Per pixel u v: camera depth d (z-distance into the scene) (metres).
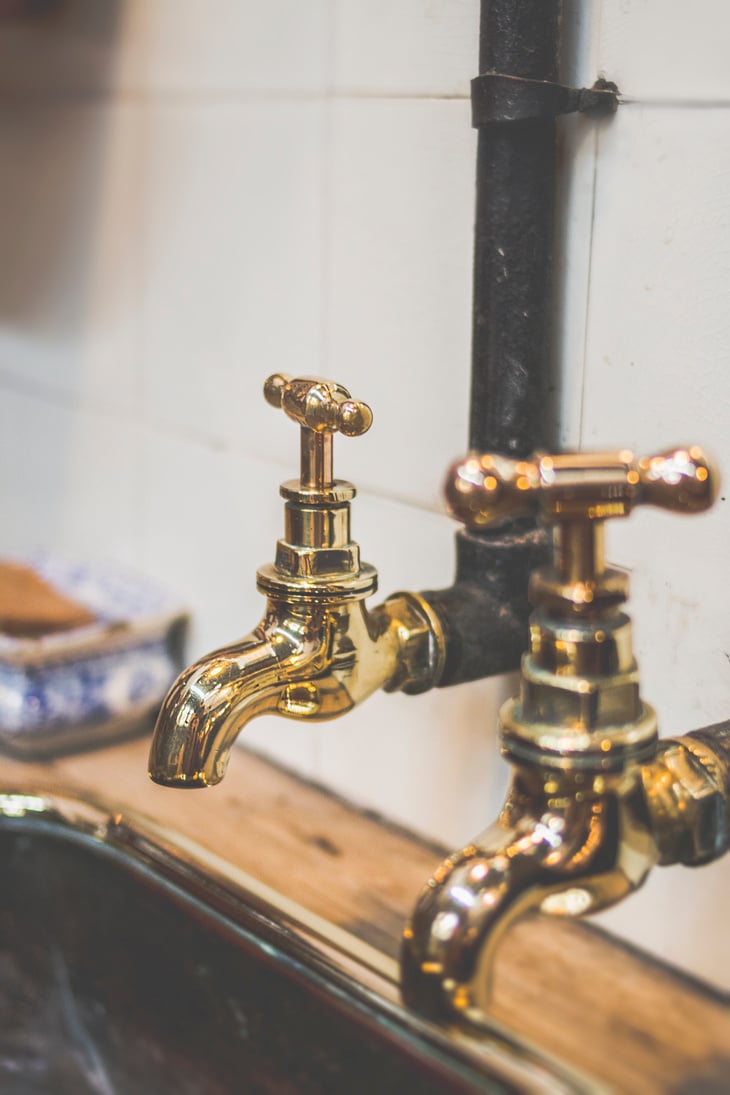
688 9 0.49
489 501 0.38
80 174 0.86
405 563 0.66
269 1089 0.54
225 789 0.73
